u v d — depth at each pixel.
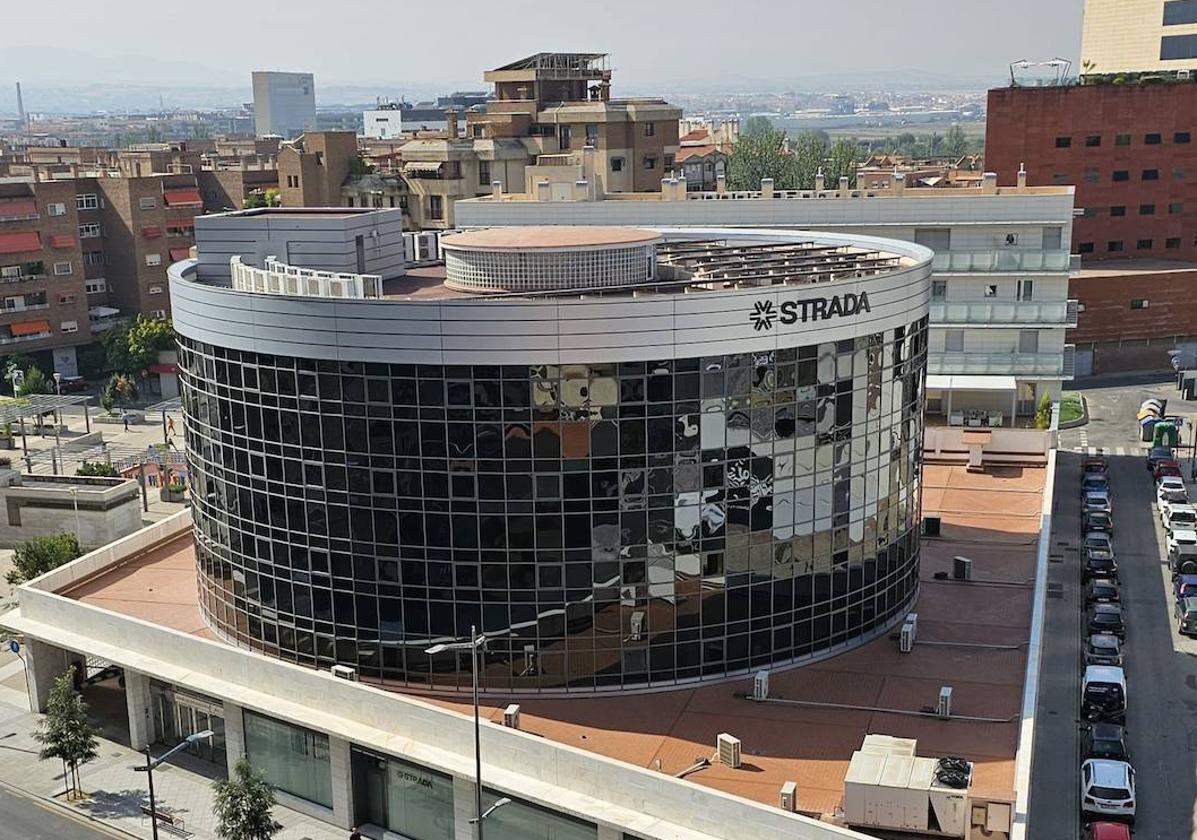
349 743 51.12
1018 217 101.44
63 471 109.44
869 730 48.66
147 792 55.91
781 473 52.41
